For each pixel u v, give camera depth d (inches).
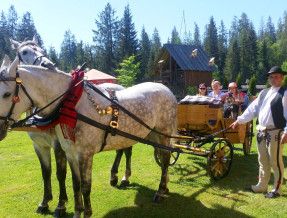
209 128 212.8
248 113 175.3
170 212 151.3
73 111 117.6
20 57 177.0
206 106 201.6
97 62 2412.6
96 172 219.9
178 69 1019.3
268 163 171.3
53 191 182.4
